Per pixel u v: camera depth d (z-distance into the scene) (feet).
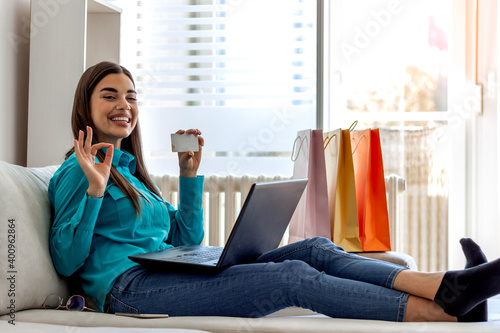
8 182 4.22
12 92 7.03
